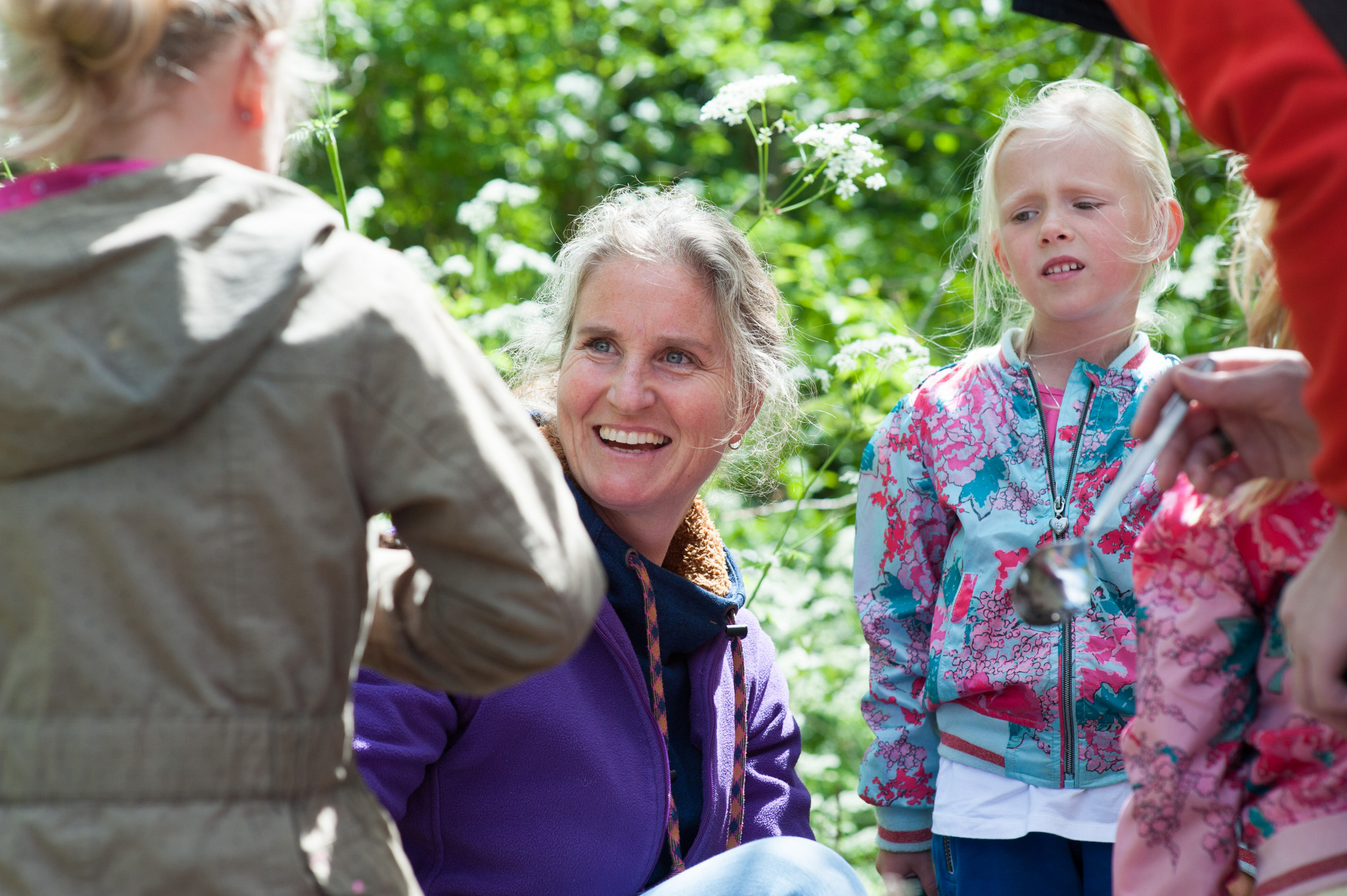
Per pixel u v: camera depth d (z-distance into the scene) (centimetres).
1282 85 98
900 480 226
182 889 105
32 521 107
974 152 282
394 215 784
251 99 123
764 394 201
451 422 116
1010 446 215
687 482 190
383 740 165
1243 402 120
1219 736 133
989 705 206
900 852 223
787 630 330
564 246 208
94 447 105
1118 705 198
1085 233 212
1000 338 228
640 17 839
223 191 111
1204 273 471
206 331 105
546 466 124
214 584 107
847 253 714
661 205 197
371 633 132
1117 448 208
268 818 109
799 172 287
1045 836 201
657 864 182
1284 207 99
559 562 119
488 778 174
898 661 223
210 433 108
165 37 116
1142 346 216
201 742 107
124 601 107
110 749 105
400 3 779
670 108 861
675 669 192
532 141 801
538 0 809
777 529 458
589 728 176
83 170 113
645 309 185
